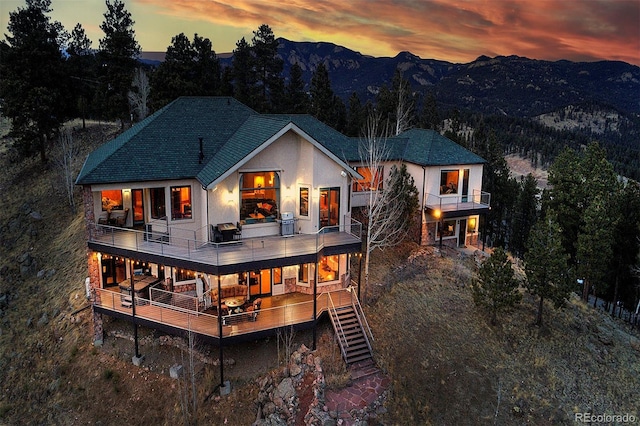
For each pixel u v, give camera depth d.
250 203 23.20
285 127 21.77
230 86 54.47
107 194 24.06
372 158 29.50
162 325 20.19
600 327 27.86
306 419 17.75
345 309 22.95
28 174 46.97
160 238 23.00
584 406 20.98
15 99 45.41
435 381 20.55
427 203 32.84
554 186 38.38
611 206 34.53
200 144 24.61
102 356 21.73
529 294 28.89
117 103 49.31
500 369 22.02
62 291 28.47
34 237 36.72
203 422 18.33
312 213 23.66
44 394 21.28
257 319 20.81
